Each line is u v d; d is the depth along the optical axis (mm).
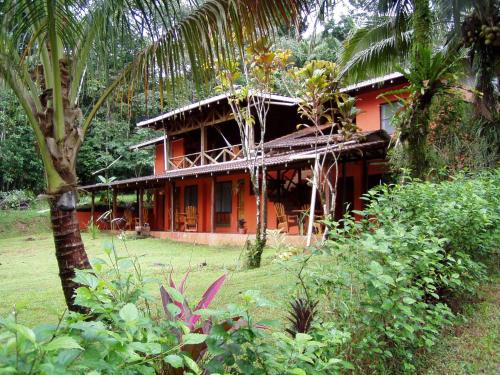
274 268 7074
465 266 4117
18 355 961
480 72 9109
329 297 2961
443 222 3988
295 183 13836
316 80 7227
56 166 3537
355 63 10625
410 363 3178
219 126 19469
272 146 12594
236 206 16828
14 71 3416
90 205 22781
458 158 8039
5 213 23141
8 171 24703
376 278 2572
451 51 8070
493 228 4746
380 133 8922
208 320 1978
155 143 22641
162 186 20203
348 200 13703
